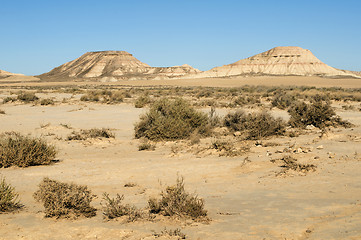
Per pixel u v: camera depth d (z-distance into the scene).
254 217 7.13
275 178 10.51
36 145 13.55
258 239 5.93
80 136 19.34
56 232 6.66
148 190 9.88
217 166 12.47
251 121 19.58
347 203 7.56
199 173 11.73
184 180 10.98
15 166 12.99
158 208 7.81
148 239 6.09
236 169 12.00
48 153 13.85
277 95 43.62
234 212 7.57
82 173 12.00
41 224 7.18
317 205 7.62
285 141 16.78
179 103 20.42
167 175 11.61
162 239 6.04
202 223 6.97
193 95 58.22
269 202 8.18
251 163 12.48
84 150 16.42
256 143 16.08
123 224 7.09
